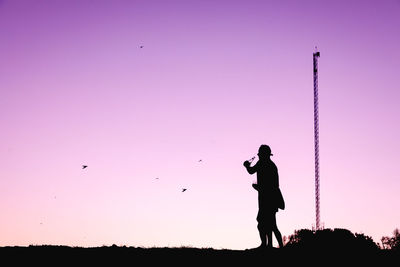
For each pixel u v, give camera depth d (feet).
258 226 55.47
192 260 55.83
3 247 61.77
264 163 55.77
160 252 59.11
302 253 58.39
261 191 55.16
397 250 61.98
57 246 62.54
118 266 53.83
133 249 60.64
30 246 62.54
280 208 55.21
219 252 58.80
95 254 58.23
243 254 57.62
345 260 57.00
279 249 55.77
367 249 61.36
